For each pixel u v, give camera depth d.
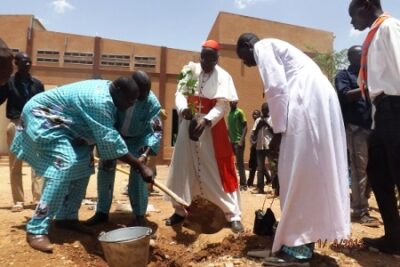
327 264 3.88
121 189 8.26
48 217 3.99
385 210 4.30
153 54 18.59
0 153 17.14
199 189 4.88
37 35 17.94
